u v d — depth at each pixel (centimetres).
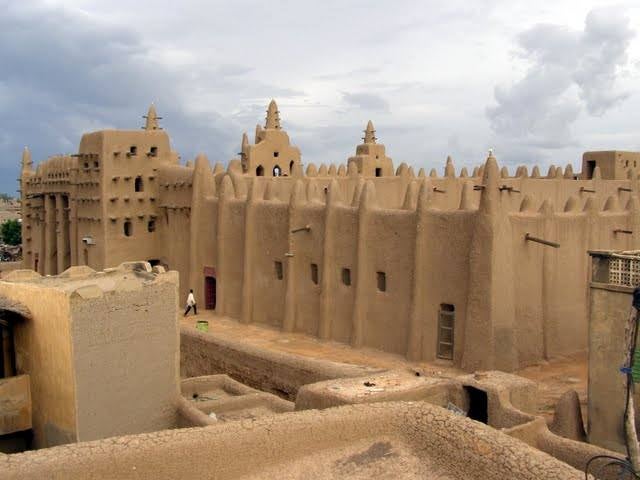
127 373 1781
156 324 1855
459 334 2720
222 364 2797
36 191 5131
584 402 2345
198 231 4022
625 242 3316
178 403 1931
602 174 6122
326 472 1152
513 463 1072
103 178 4125
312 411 1234
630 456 998
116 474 1054
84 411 1677
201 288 4041
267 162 5066
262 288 3641
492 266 2581
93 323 1689
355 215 3105
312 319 3362
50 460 1025
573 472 1028
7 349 1867
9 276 1939
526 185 4288
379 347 3022
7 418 1759
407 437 1222
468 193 2923
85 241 4284
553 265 2916
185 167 4191
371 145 5409
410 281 2866
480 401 1834
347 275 3191
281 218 3497
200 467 1111
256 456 1150
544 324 2892
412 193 3170
